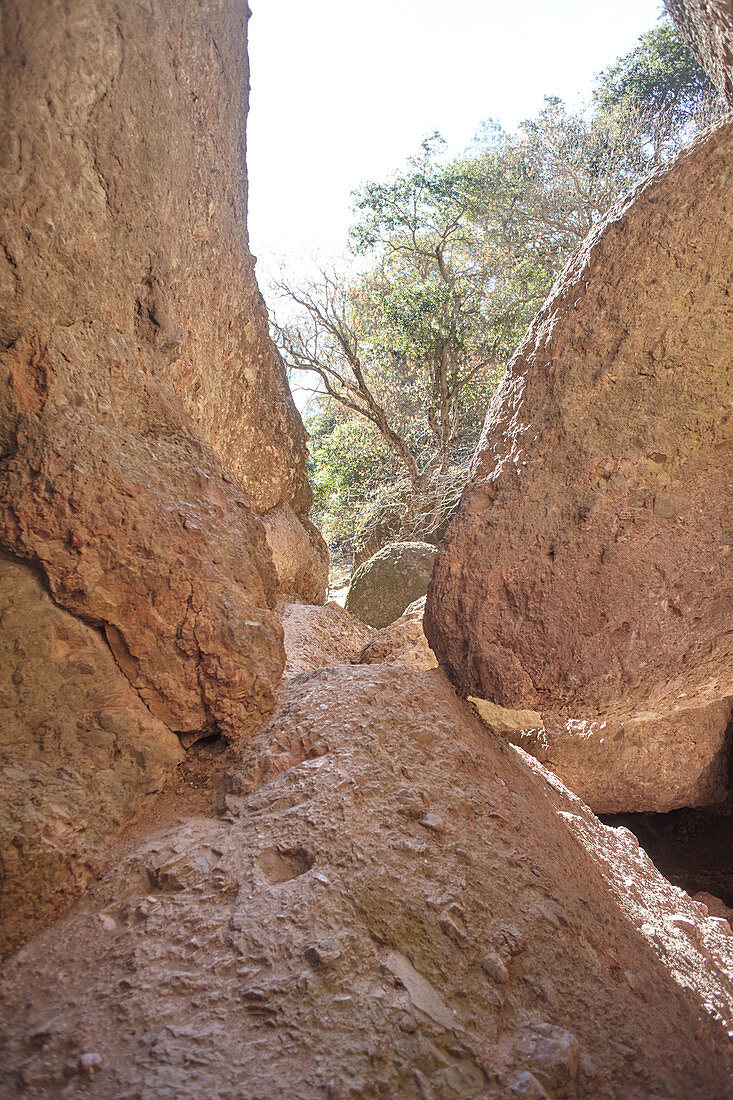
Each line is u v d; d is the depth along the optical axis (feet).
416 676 9.11
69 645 7.23
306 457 23.03
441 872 6.70
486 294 53.31
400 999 5.59
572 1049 5.61
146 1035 5.18
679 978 7.51
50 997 5.53
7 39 6.84
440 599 8.91
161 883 6.46
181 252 11.05
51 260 7.38
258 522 9.59
